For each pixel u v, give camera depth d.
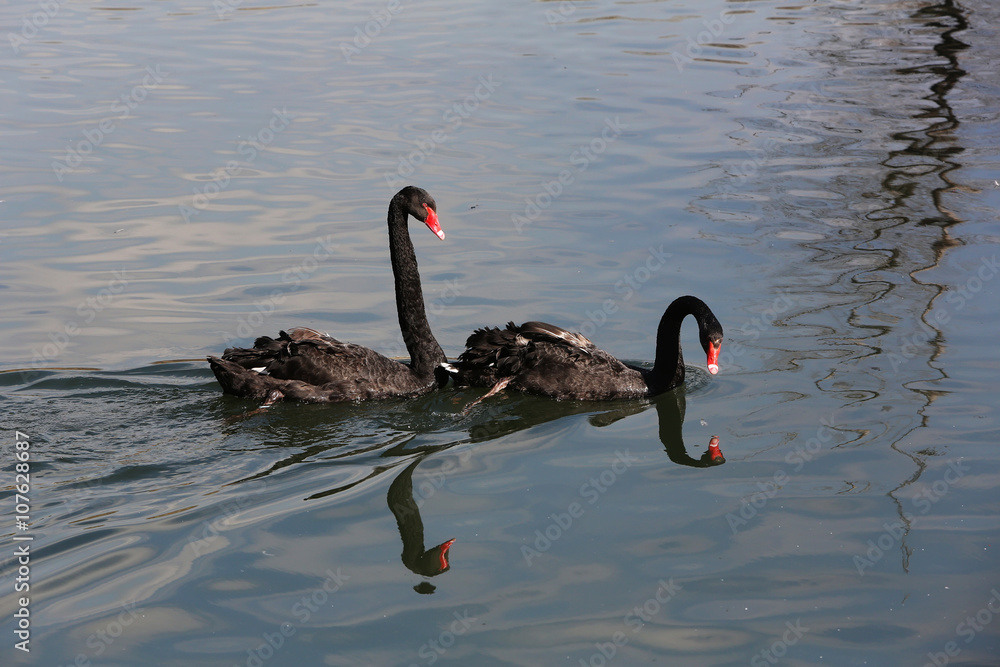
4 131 17.61
